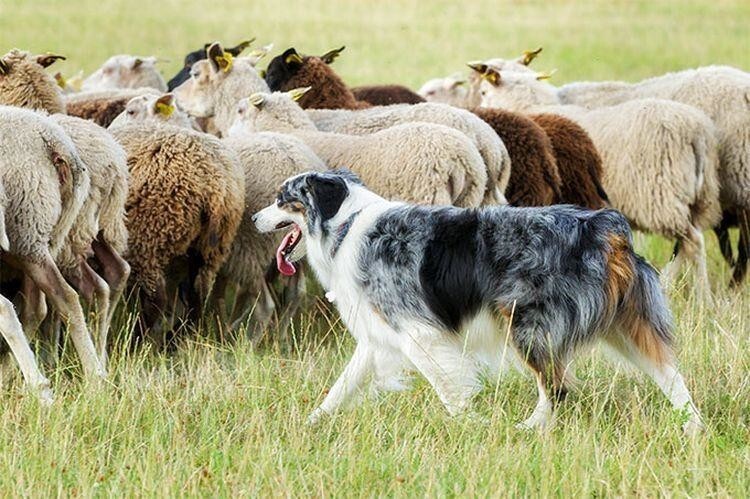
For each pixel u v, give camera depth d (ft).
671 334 34.09
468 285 34.01
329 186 35.53
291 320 47.57
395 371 35.63
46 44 118.62
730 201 55.31
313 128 53.42
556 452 30.60
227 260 46.80
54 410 33.71
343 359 40.42
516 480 29.01
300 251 37.22
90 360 38.99
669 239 54.75
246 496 28.09
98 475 29.27
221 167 44.16
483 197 49.03
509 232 33.78
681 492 28.32
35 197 37.65
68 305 38.70
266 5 167.12
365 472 29.68
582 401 34.88
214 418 33.32
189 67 71.92
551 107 60.13
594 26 146.92
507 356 34.76
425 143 46.03
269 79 62.64
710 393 35.86
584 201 53.78
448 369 34.27
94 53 114.62
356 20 153.89
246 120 53.72
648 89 60.13
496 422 32.86
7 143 37.37
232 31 137.80
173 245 44.01
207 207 43.93
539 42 133.39
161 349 44.21
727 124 54.75
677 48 125.90
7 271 41.11
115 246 42.63
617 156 54.08
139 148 43.96
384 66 115.75
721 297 50.72
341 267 35.24
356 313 35.35
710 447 31.83
